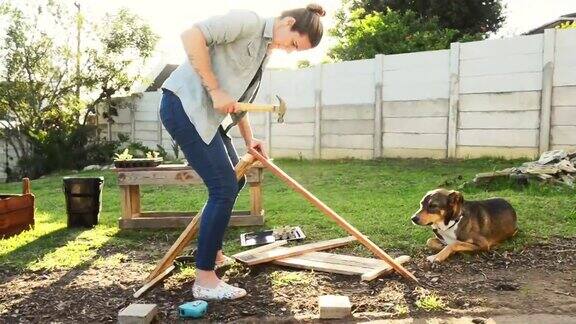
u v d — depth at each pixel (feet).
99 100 48.42
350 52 51.67
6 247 15.10
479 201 13.91
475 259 12.72
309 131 36.76
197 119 9.87
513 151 28.02
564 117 26.23
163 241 15.80
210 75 9.59
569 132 26.14
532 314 9.14
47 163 45.55
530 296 10.12
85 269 12.86
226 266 12.42
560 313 9.21
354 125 34.45
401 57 31.81
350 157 34.91
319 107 35.91
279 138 38.52
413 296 10.20
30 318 9.78
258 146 12.37
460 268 12.05
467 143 29.66
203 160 10.18
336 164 33.09
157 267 11.48
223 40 9.68
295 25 9.93
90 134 48.60
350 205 19.75
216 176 10.26
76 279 12.04
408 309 9.48
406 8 64.90
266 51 10.27
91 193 17.72
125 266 13.07
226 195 10.33
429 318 9.07
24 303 10.56
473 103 29.19
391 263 11.19
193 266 12.55
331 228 16.16
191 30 9.42
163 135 46.01
